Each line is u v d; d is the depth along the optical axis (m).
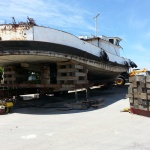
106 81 18.88
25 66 11.96
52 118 8.36
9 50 9.48
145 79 8.09
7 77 13.55
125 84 21.78
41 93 13.10
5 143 5.52
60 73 11.47
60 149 4.96
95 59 12.76
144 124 7.00
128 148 4.90
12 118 8.59
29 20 9.52
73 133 6.20
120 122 7.36
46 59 10.78
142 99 8.24
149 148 4.88
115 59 16.28
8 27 9.47
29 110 10.30
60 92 15.14
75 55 11.02
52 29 10.00
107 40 16.66
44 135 6.09
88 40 14.88
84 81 12.11
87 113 9.09
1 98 12.16
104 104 11.14
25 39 9.41
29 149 5.03
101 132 6.22
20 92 13.61
